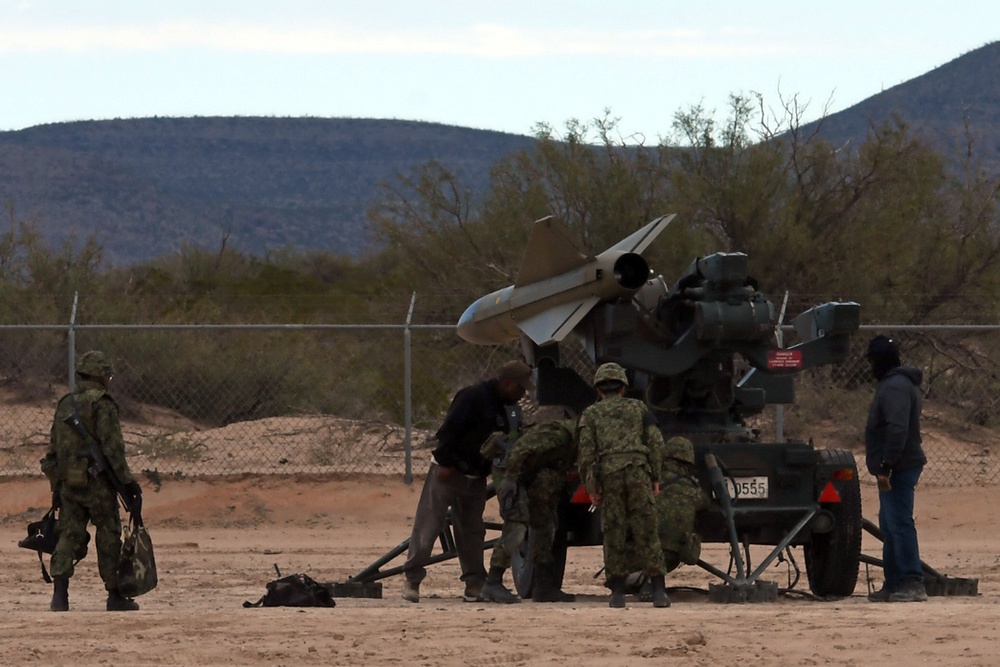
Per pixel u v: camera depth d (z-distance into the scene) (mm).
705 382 44094
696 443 43844
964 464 82188
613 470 38406
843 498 43094
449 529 47156
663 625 32844
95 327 72125
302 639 31125
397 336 94500
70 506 39500
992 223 105000
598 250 102938
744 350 43531
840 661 27547
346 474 76688
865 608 37250
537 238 44031
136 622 34219
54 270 106875
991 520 70938
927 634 30703
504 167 111312
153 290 135875
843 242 98562
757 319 42781
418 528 43469
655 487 38812
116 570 39406
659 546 38562
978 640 29734
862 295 95812
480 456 43312
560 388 47688
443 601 43906
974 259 101188
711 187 100250
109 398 40000
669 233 98500
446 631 32156
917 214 101938
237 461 80250
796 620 33594
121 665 28000
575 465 41625
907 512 41969
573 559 60531
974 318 96625
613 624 33188
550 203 107625
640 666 27250
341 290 137125
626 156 109312
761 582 41281
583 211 105750
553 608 38438
